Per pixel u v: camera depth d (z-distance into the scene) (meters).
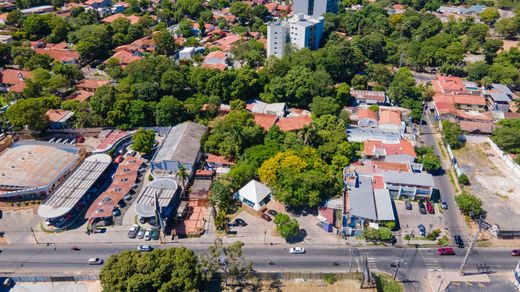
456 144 152.75
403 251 106.81
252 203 120.62
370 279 95.00
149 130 146.62
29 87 171.75
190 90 184.25
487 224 114.06
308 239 110.50
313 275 97.38
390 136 152.75
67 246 108.31
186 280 86.69
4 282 96.38
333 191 122.94
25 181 124.69
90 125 160.50
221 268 94.25
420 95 183.50
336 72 197.50
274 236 111.62
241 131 139.38
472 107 180.75
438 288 95.56
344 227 112.00
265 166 123.88
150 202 116.38
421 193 122.94
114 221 116.62
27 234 112.44
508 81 196.88
